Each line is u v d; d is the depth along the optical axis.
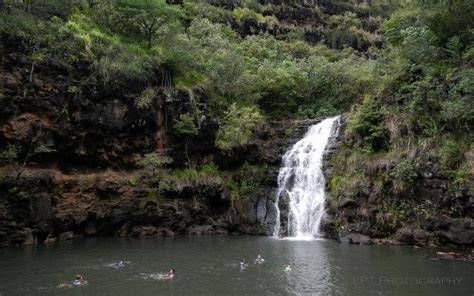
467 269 21.52
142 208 33.75
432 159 28.05
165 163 36.38
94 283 19.11
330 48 72.06
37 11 33.44
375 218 29.66
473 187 25.45
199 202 36.16
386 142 32.00
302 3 74.62
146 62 37.16
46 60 30.83
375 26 79.06
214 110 40.34
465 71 28.27
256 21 66.00
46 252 25.73
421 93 30.47
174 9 41.06
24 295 17.33
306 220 33.72
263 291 18.11
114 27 39.81
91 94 32.94
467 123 27.98
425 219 27.45
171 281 19.52
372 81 45.31
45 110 30.78
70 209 31.00
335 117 39.19
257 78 45.44
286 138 41.09
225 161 38.88
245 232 34.88
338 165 34.09
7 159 28.83
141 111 35.44
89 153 33.28
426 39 32.44
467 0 32.12
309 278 20.05
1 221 27.34
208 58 44.47
